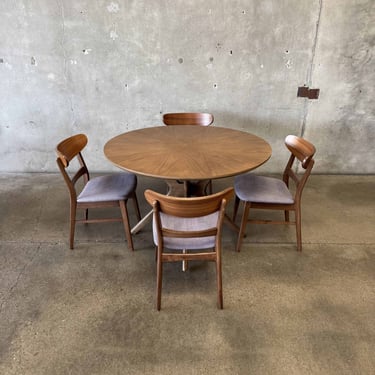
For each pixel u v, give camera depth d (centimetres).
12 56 295
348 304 175
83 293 182
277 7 279
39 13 280
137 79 306
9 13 279
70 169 345
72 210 208
